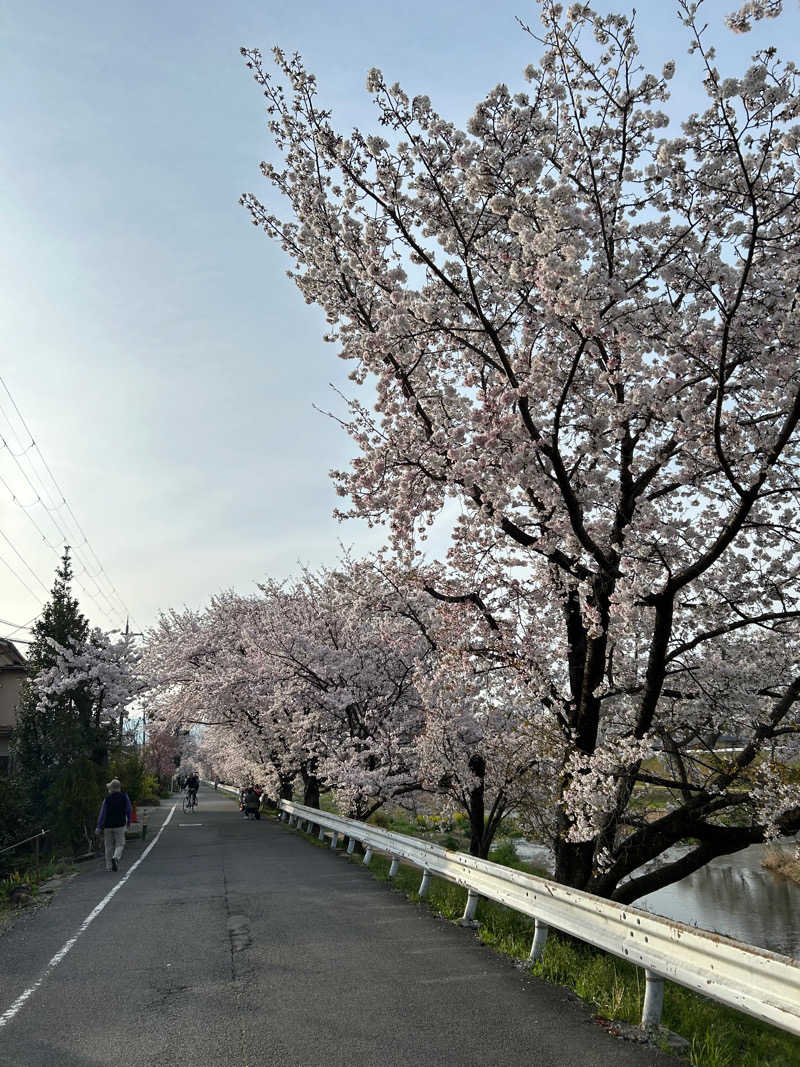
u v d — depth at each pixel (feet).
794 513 34.14
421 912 32.04
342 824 57.16
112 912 33.58
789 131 23.75
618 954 18.34
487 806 53.42
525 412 27.50
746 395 30.40
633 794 39.68
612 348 29.76
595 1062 15.10
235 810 131.54
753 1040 19.38
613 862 32.17
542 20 25.27
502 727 44.88
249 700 92.99
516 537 31.17
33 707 77.15
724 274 27.22
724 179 25.54
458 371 34.96
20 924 31.73
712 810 30.58
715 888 73.15
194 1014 18.40
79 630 81.51
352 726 68.08
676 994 23.03
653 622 36.94
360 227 30.60
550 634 40.27
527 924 31.68
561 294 23.88
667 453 31.22
